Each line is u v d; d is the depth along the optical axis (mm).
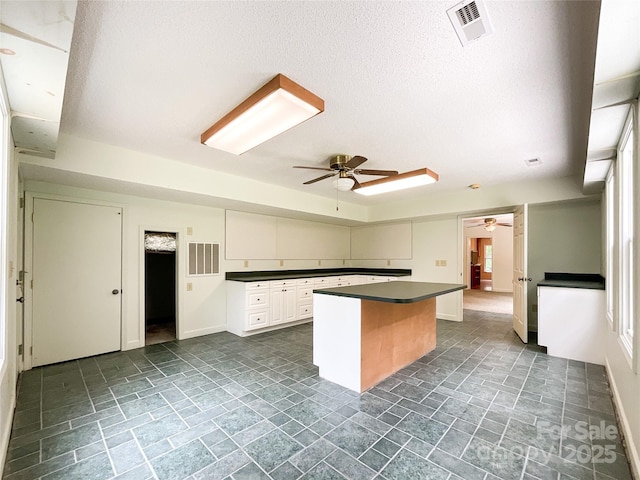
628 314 2254
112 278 3721
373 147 2961
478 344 4039
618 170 2316
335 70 1733
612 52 1226
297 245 6043
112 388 2707
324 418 2197
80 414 2258
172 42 1500
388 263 6609
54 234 3314
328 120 2381
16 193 2402
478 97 2033
